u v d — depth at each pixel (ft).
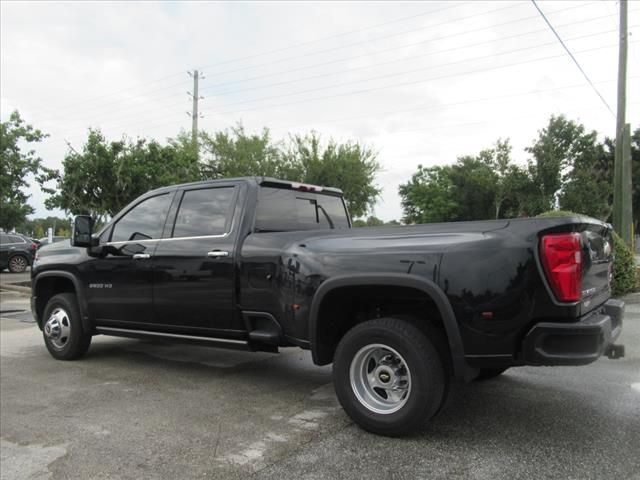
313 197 18.67
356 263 12.65
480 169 131.54
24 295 45.03
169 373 18.47
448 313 11.39
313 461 10.97
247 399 15.35
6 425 13.50
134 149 49.08
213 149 121.39
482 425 12.70
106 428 13.16
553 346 10.68
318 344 13.35
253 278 14.94
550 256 10.69
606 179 126.93
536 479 9.89
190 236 16.84
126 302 18.16
